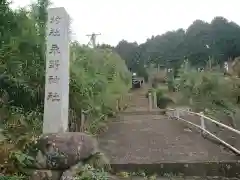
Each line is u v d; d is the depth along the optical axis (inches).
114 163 273.3
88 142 245.1
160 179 250.8
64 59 299.1
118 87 754.2
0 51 339.6
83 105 401.7
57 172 221.1
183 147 331.0
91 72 501.0
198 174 260.8
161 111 809.5
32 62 356.8
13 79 328.5
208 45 1672.0
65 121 293.0
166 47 2026.3
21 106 334.3
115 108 725.3
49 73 294.2
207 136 378.3
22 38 360.5
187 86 952.9
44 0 406.6
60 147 225.9
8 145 240.1
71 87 381.4
